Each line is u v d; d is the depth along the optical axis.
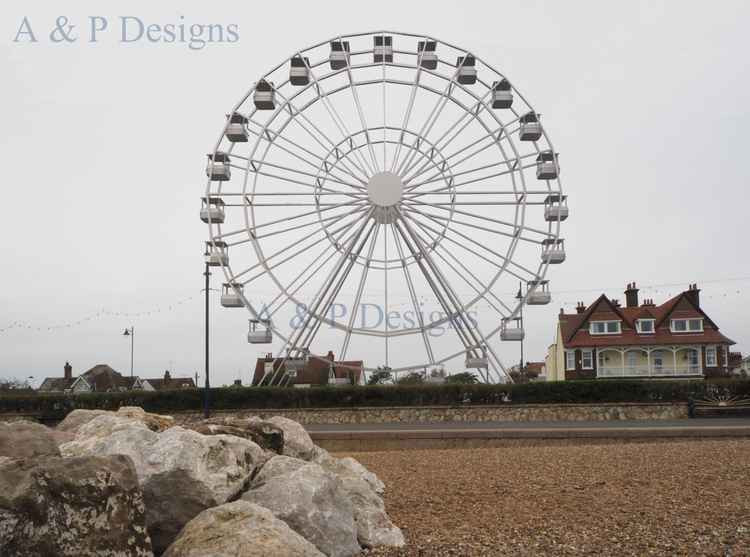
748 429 23.12
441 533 9.79
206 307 37.22
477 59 39.97
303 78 40.19
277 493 8.23
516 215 39.19
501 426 30.12
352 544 8.47
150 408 37.78
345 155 39.56
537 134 39.88
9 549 5.54
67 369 81.38
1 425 8.21
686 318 60.16
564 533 9.60
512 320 39.34
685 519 10.18
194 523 7.16
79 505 5.96
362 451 23.64
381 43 41.28
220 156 40.72
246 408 37.12
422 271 39.69
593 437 23.36
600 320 60.91
